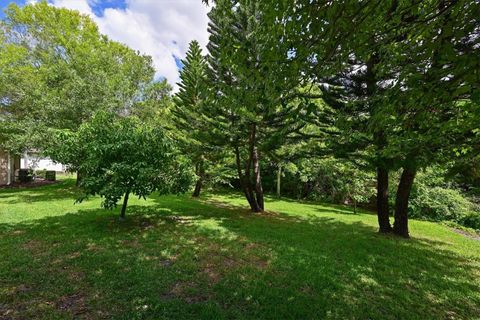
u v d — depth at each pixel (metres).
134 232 5.09
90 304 2.51
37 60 11.76
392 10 2.02
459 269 4.29
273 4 1.73
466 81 1.69
